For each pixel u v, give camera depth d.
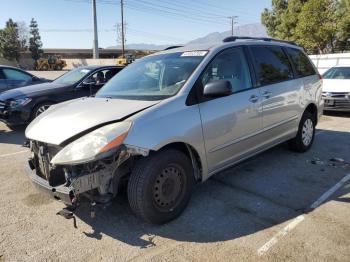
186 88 3.90
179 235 3.50
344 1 25.28
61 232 3.61
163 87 4.10
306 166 5.45
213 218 3.82
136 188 3.44
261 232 3.52
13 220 3.88
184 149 3.97
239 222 3.73
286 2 33.84
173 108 3.70
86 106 4.01
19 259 3.16
